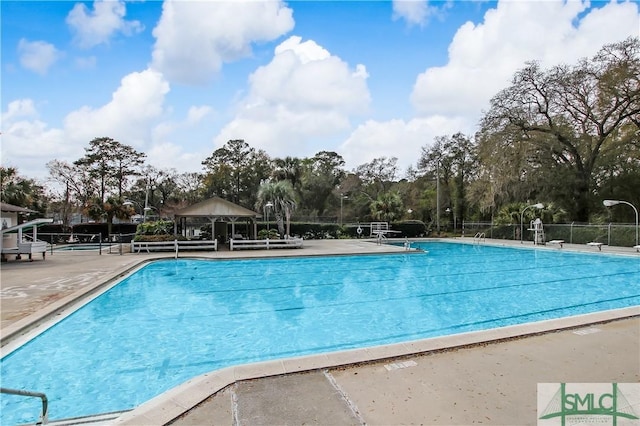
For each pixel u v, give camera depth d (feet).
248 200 151.12
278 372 12.22
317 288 36.52
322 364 12.85
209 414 9.62
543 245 73.46
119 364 17.93
